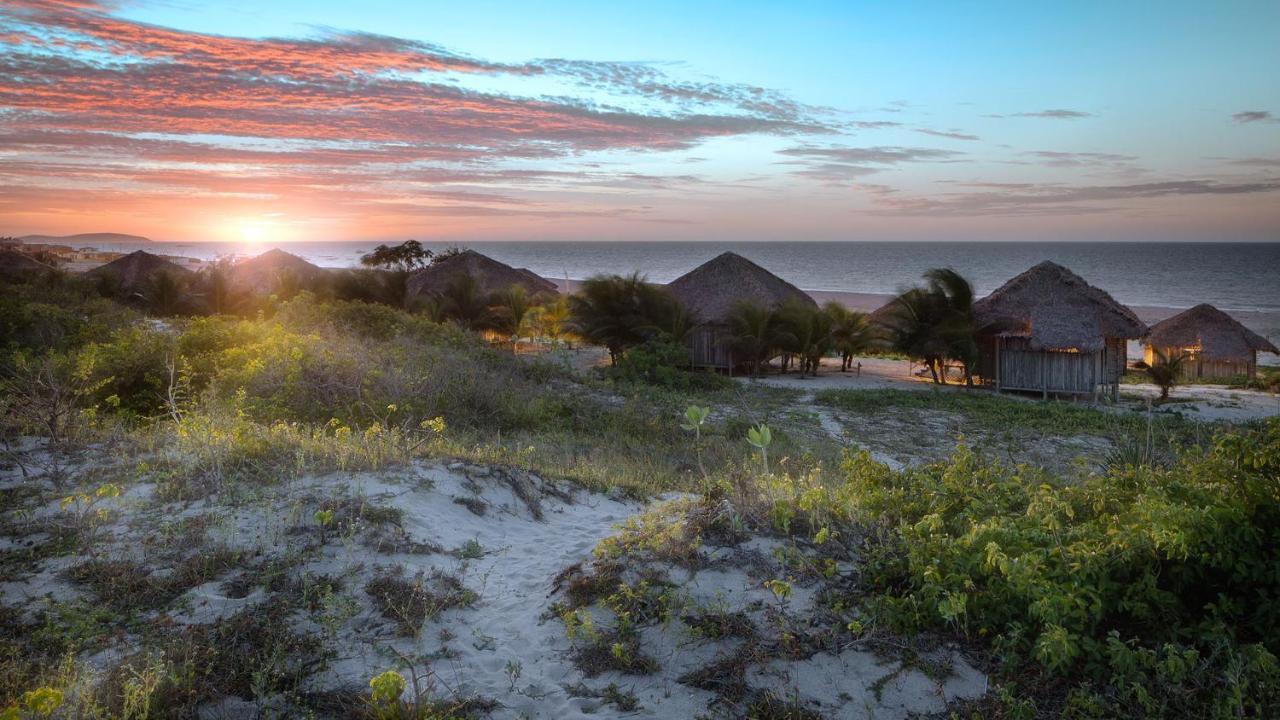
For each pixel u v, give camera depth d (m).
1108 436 15.48
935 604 4.72
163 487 6.67
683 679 4.42
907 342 24.25
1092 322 22.16
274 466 7.25
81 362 10.04
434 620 5.05
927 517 5.28
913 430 16.05
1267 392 25.83
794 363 31.12
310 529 5.96
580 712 4.17
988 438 15.18
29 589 4.99
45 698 3.28
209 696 4.04
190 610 4.81
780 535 5.82
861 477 6.45
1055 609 4.24
